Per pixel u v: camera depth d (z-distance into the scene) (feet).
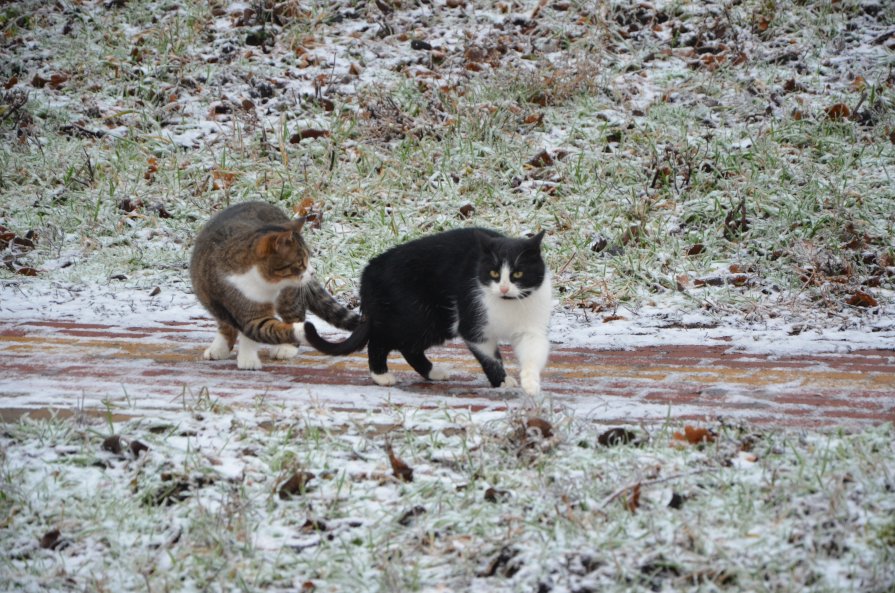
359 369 28.32
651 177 41.81
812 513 16.28
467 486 18.08
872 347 28.32
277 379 26.81
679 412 21.98
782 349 28.37
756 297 33.14
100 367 27.61
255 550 16.89
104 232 40.73
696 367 26.78
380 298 26.25
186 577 16.46
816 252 35.22
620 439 19.69
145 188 43.42
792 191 39.52
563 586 15.30
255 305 27.66
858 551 15.33
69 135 48.19
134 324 32.89
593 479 17.83
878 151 42.01
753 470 17.88
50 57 54.85
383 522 17.29
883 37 51.42
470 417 21.24
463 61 51.88
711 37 52.85
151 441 20.29
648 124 45.29
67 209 42.22
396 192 42.11
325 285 35.27
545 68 50.34
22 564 17.06
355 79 51.13
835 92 47.11
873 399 22.89
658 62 51.34
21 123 48.19
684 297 33.68
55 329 31.96
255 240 27.12
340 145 45.50
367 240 38.78
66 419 21.71
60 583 16.39
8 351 29.30
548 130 46.16
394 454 19.53
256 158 45.19
